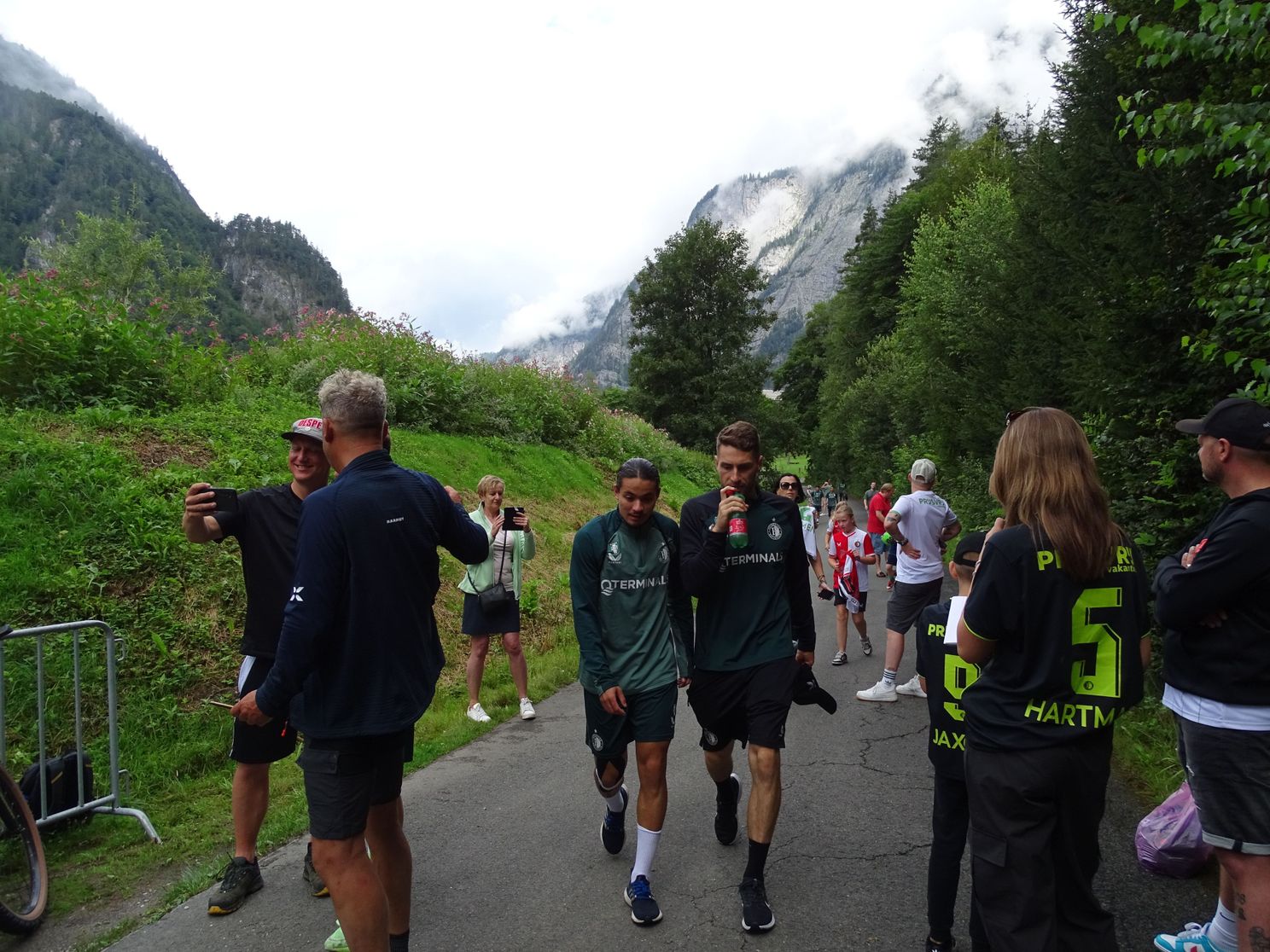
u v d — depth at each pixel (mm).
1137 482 5758
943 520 7086
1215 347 4309
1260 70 4805
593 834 4438
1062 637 2359
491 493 6730
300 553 2754
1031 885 2352
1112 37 7836
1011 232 11812
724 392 42531
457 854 4207
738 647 3777
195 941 3396
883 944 3318
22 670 5184
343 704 2748
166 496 7129
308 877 3816
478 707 6609
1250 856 2621
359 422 2984
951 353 16875
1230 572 2545
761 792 3537
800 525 3932
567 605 10234
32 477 6445
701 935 3410
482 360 18000
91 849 4305
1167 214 6254
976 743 2500
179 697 5664
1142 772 5113
